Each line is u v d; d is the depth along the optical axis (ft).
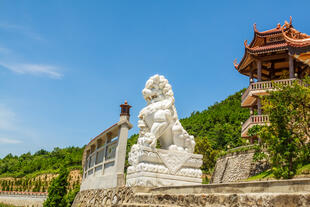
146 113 26.30
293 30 79.82
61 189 65.62
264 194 11.53
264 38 84.84
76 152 242.37
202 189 15.84
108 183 44.21
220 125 179.93
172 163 24.52
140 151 23.94
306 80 53.72
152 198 19.86
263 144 65.00
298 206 10.24
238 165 74.28
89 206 49.60
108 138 50.90
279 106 49.47
